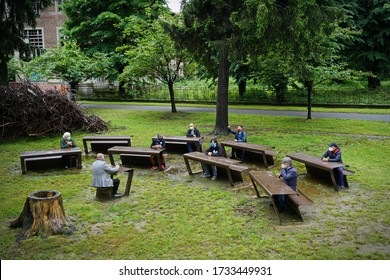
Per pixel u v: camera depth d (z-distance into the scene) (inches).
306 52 614.5
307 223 291.7
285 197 327.0
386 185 380.8
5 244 259.9
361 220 296.4
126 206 331.0
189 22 699.4
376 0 1112.2
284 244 255.3
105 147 572.7
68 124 685.3
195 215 309.7
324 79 778.2
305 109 1034.1
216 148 449.4
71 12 1346.0
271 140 605.9
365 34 1157.7
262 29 559.8
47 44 1739.7
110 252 247.6
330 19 593.6
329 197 352.2
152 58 893.2
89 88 1494.8
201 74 1122.7
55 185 398.3
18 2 703.7
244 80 1186.0
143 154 450.6
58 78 1135.0
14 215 314.7
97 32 1277.1
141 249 251.1
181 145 556.7
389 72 1224.8
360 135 642.8
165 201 344.8
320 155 506.9
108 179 350.3
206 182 407.8
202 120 859.4
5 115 650.2
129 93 1371.8
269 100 1181.7
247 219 299.9
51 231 273.1
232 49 610.9
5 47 710.5
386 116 864.9
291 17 572.4
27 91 672.4
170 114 965.8
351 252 242.4
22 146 592.1
